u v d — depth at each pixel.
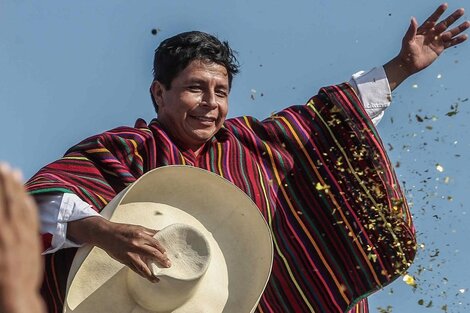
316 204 7.23
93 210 5.73
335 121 7.38
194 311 5.77
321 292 7.14
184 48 6.76
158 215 5.91
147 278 5.38
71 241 5.73
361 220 7.27
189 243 5.64
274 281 7.07
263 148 7.19
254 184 7.00
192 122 6.73
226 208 6.11
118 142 6.55
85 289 5.62
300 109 7.47
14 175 1.35
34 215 1.36
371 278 7.23
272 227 7.09
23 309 1.34
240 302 5.94
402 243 7.27
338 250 7.22
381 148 7.35
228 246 6.06
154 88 6.91
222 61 6.82
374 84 7.56
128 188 5.78
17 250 1.34
